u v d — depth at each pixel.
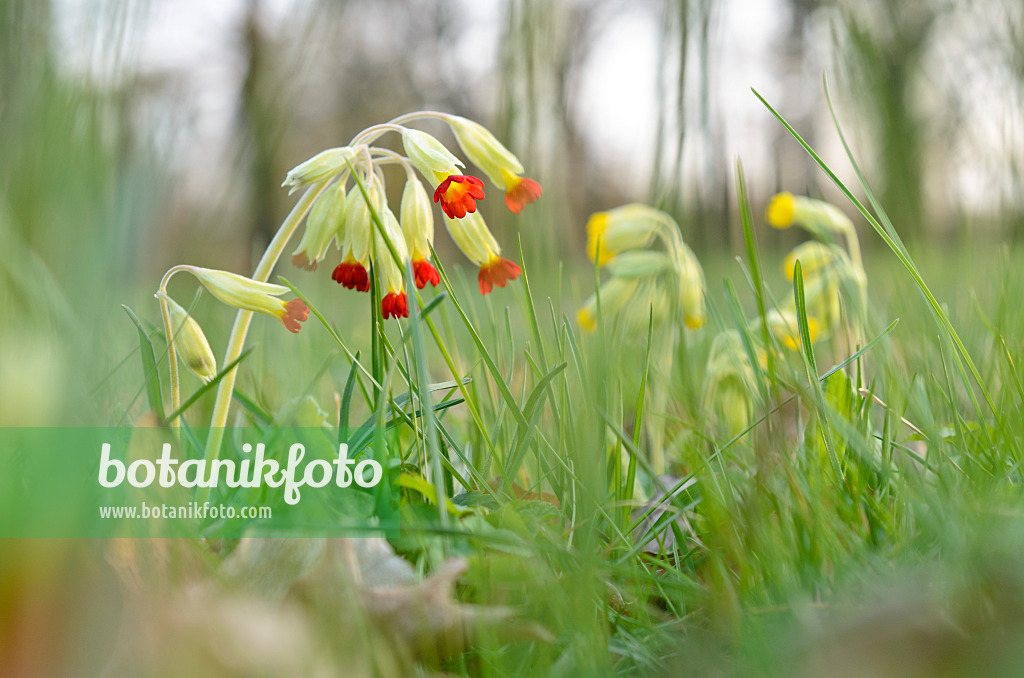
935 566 0.29
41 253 0.30
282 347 0.47
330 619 0.28
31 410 0.27
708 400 0.39
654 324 0.42
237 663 0.27
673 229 0.41
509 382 0.36
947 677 0.27
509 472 0.32
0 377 0.27
